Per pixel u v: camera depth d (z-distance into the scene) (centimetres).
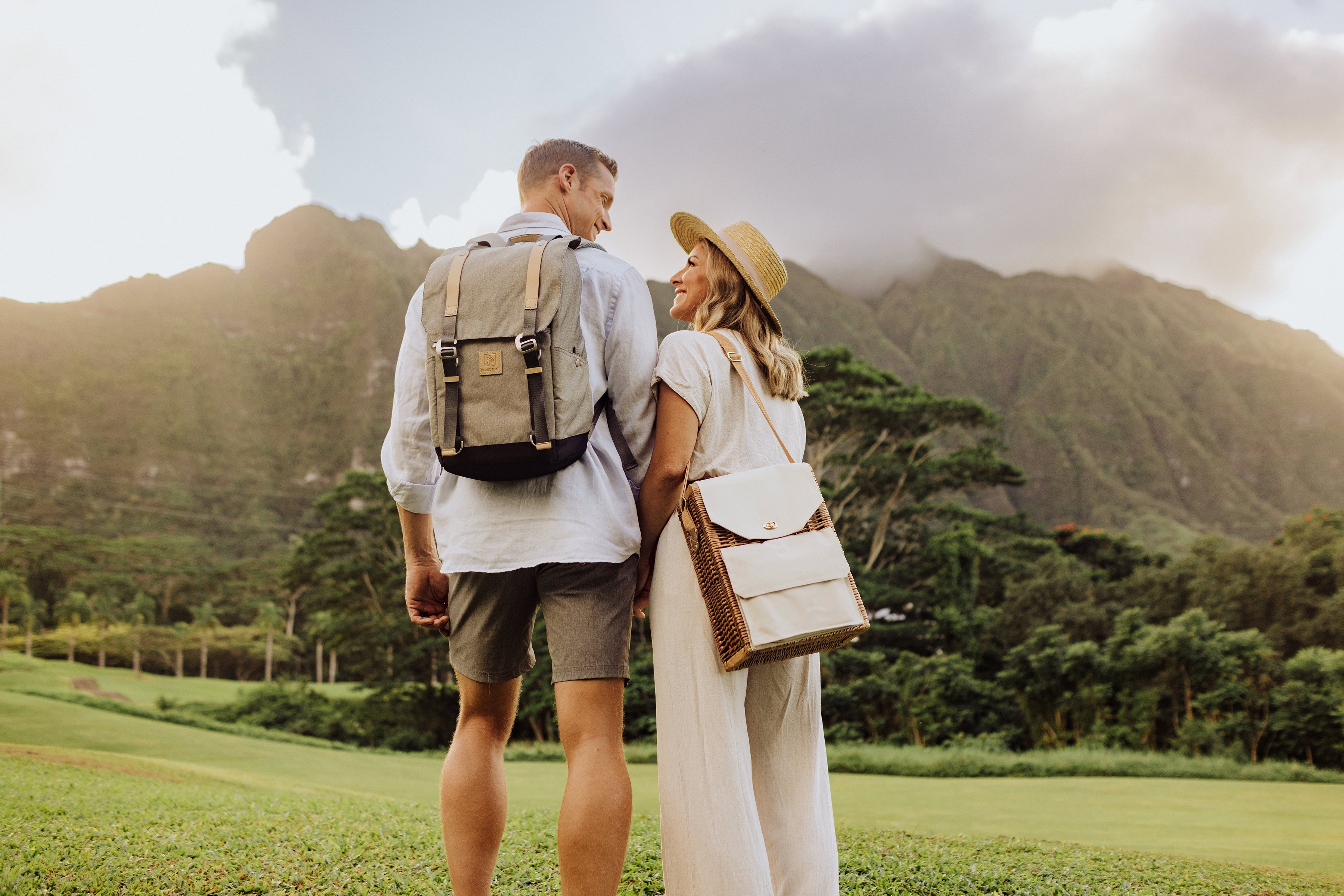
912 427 4025
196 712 3812
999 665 3152
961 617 3284
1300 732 1825
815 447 4072
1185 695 2056
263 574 11912
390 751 2859
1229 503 16775
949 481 4172
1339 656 1917
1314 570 2777
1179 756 1792
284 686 3875
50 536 12494
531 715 2966
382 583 4025
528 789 1159
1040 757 1766
